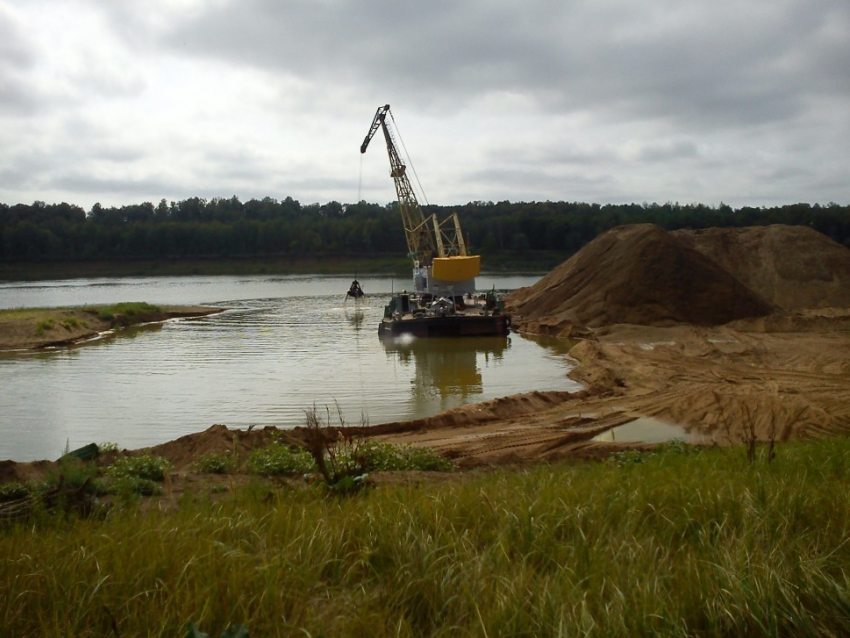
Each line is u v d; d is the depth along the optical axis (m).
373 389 23.61
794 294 47.78
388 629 4.07
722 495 6.25
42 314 42.81
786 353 29.16
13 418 19.61
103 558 4.84
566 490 6.81
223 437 14.40
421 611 4.38
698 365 26.75
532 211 160.00
